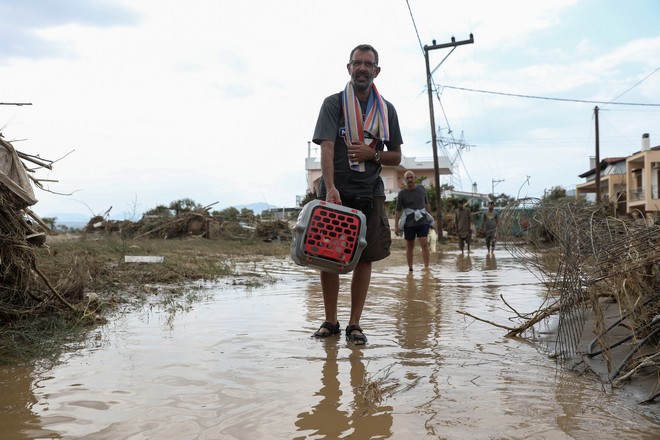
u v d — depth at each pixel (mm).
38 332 3416
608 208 3377
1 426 2002
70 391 2404
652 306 2859
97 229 20438
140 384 2508
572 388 2428
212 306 4805
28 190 3533
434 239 15227
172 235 20656
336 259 3137
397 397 2324
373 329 3795
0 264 3463
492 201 14562
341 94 3697
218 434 1942
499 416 2092
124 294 5383
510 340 3414
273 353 3092
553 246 3422
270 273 8047
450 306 4812
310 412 2156
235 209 29453
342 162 3641
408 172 8625
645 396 2287
